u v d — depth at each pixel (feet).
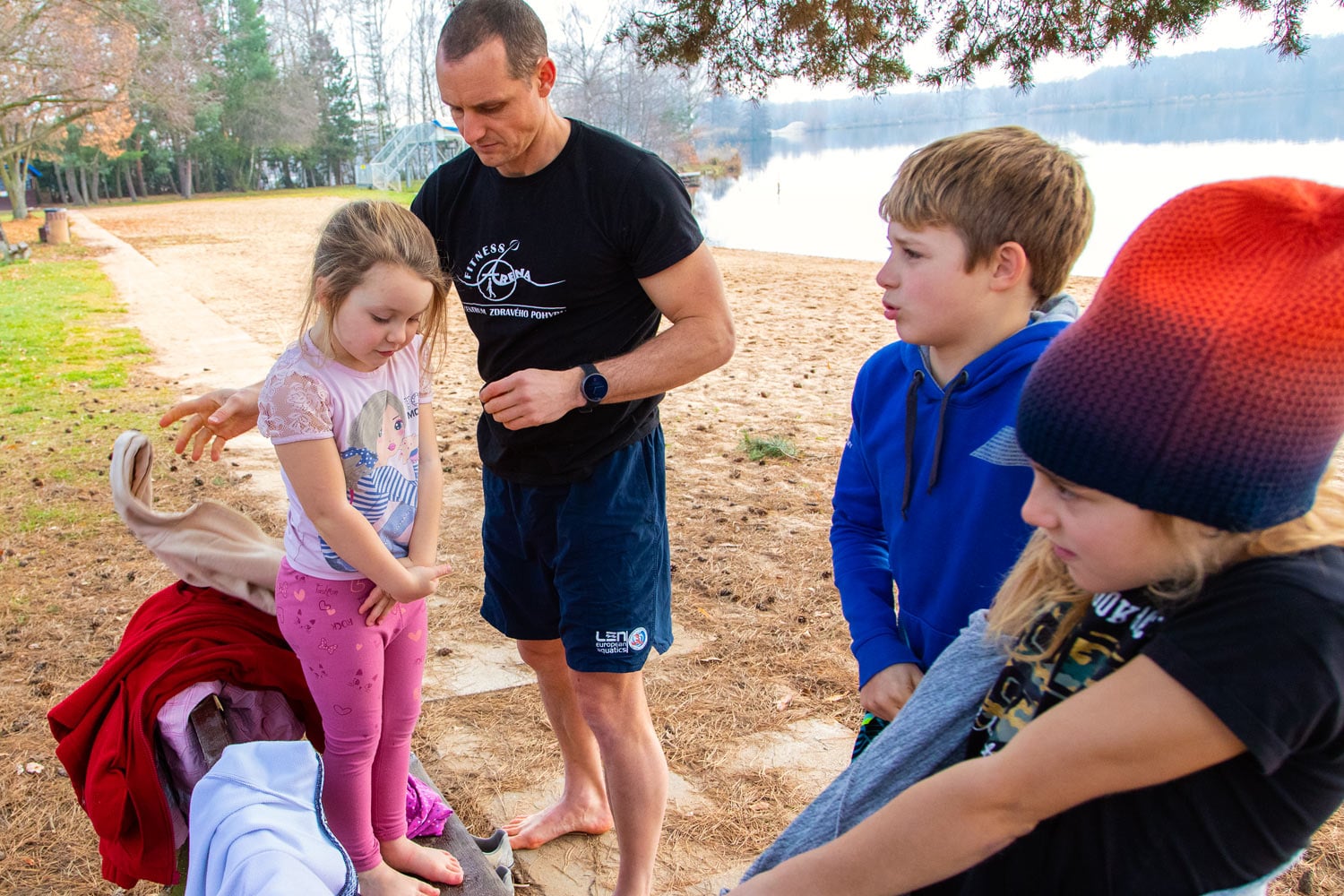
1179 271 3.15
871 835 3.74
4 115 104.06
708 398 27.76
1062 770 3.33
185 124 131.34
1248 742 3.07
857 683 12.57
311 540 6.77
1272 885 8.81
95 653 13.46
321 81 272.10
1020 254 5.07
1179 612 3.40
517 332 7.98
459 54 6.81
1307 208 2.98
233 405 7.54
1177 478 3.15
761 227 98.58
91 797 6.46
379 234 6.13
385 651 7.36
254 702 7.20
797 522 18.01
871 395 6.20
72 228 118.83
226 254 80.18
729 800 10.38
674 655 13.34
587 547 7.91
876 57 21.29
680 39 21.84
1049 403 3.43
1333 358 2.97
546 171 7.50
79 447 23.56
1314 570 3.20
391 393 6.82
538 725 11.82
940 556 5.56
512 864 9.25
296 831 5.78
